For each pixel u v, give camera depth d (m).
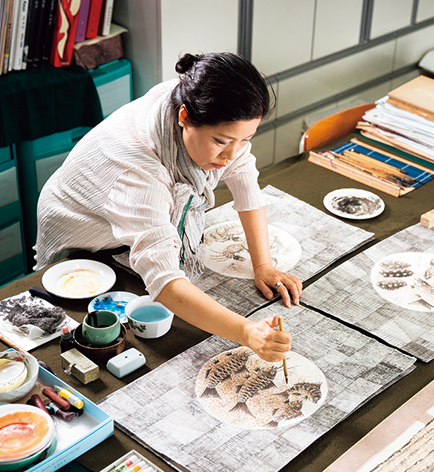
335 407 1.10
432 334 1.31
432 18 3.70
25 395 1.09
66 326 1.25
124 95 2.60
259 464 0.99
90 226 1.43
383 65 3.58
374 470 0.99
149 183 1.23
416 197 1.84
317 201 1.80
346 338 1.28
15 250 2.59
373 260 1.55
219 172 1.43
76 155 1.40
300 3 2.87
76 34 2.38
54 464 0.97
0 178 2.38
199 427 1.06
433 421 1.08
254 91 1.04
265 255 1.48
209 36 2.61
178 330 1.30
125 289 1.41
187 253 1.47
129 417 1.08
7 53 2.25
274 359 1.09
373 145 2.12
